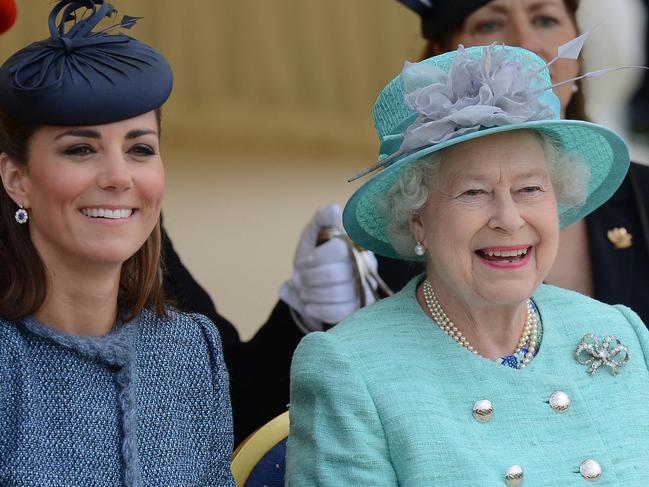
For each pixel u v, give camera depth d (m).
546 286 11.67
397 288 14.68
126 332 10.10
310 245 14.58
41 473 9.41
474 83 10.30
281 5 36.72
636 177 15.23
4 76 9.38
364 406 10.32
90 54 9.33
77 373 9.77
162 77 9.60
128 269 10.32
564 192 11.01
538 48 15.55
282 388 14.38
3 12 11.38
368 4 36.78
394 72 37.28
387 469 10.20
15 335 9.60
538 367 10.89
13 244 9.62
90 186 9.35
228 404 10.76
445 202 10.43
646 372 11.09
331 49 37.19
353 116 37.84
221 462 10.61
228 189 33.38
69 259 9.59
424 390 10.48
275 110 37.44
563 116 15.84
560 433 10.56
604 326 11.27
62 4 9.62
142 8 33.72
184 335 10.59
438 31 16.22
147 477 10.01
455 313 10.91
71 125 9.24
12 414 9.48
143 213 9.64
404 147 10.31
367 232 11.46
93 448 9.70
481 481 10.09
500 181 10.27
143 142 9.55
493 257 10.45
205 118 36.91
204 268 28.28
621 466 10.50
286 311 14.60
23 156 9.42
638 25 26.39
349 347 10.65
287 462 10.73
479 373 10.66
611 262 14.96
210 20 35.81
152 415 10.20
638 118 27.52
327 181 34.81
